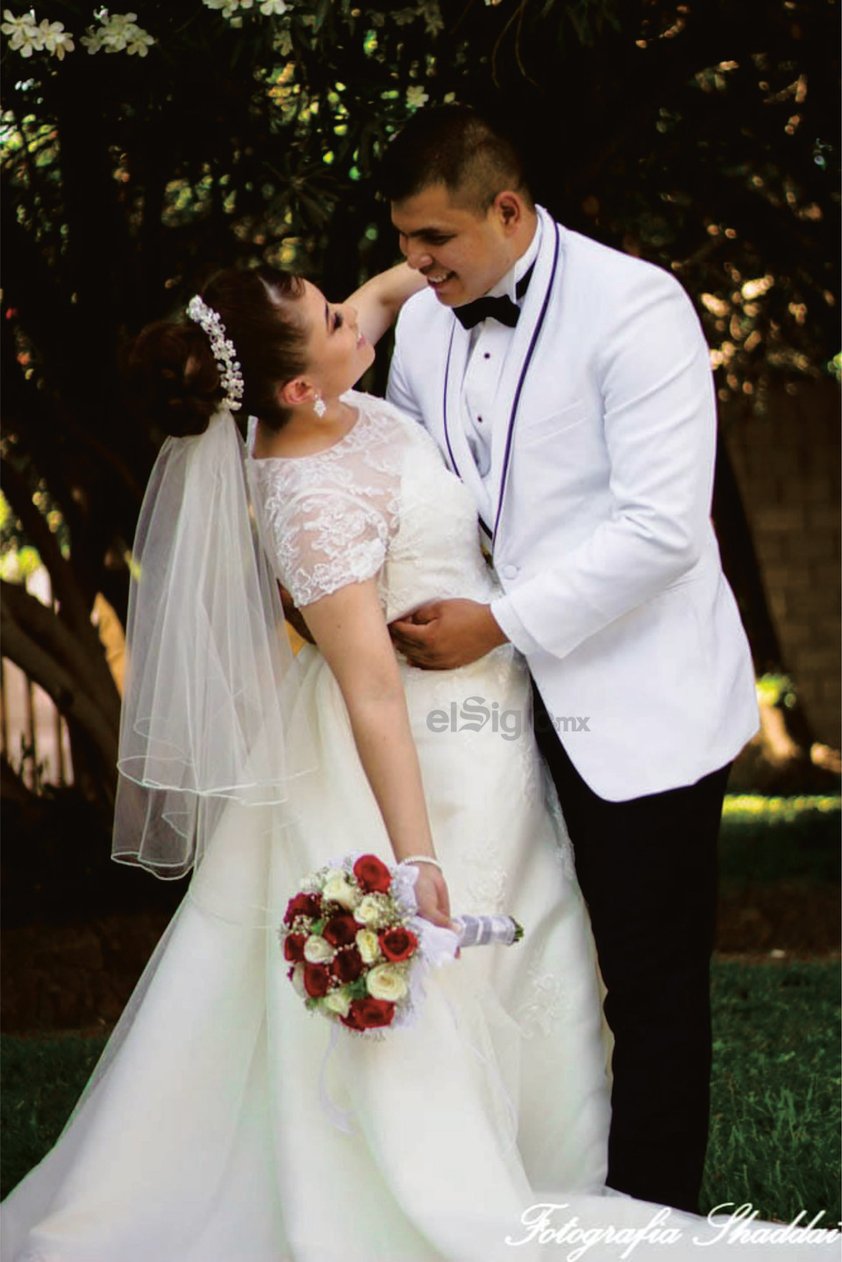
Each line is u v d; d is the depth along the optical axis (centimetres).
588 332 324
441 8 431
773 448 1298
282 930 300
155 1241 317
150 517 333
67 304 599
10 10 384
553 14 419
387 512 319
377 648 306
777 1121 426
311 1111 311
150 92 433
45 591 1165
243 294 314
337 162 461
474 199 321
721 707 332
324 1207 305
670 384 319
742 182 594
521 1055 329
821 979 602
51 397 641
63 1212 315
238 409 319
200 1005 323
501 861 323
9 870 725
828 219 594
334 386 321
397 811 302
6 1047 531
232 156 476
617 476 319
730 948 679
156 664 329
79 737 737
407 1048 305
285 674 333
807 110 545
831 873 785
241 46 395
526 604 317
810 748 1126
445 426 341
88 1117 333
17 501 712
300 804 324
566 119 499
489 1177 300
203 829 339
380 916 290
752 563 1030
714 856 337
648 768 326
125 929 669
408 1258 304
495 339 338
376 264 541
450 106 329
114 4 398
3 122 491
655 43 498
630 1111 329
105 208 552
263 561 328
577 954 335
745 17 492
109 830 725
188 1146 322
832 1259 303
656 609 329
